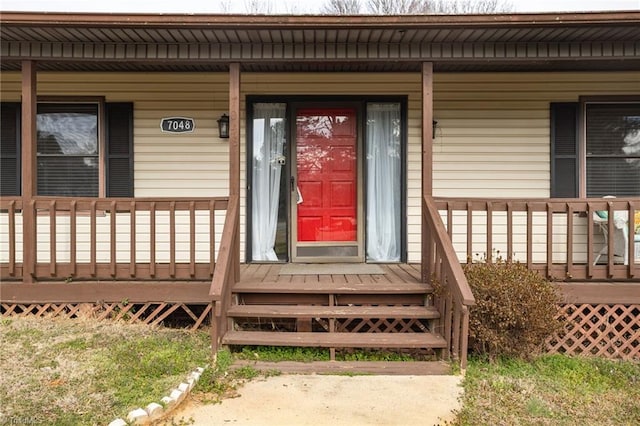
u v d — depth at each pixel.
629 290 4.33
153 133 5.71
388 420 2.88
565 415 3.04
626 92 5.66
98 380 3.21
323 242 5.79
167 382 3.21
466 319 3.55
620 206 4.29
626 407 3.20
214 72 5.69
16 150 5.58
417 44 4.43
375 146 5.82
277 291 4.23
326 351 3.92
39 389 3.06
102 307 4.44
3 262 5.04
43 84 5.62
